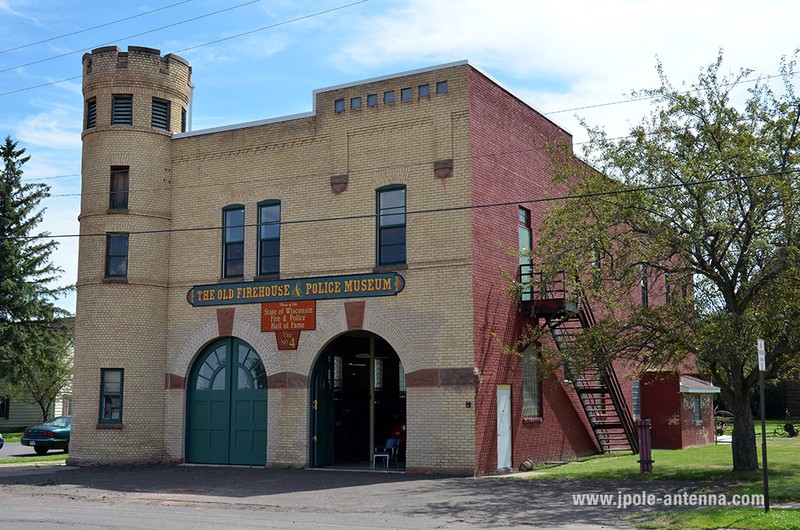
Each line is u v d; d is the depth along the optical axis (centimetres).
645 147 1892
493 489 1784
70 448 2466
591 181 1958
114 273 2500
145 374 2455
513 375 2248
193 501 1686
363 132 2278
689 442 2961
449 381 2072
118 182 2544
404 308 2158
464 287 2089
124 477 2136
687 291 1944
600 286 1906
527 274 2272
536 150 2533
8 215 4381
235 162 2466
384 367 2712
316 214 2319
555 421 2489
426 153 2184
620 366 2834
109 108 2559
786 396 5375
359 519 1408
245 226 2416
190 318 2470
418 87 2216
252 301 2375
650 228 1870
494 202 2239
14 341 4297
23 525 1320
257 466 2338
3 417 5116
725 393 1962
